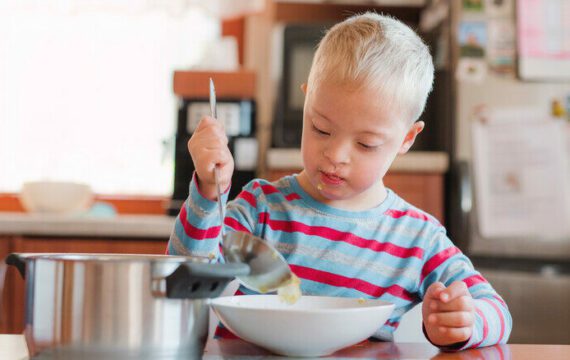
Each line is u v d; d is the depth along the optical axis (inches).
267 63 120.7
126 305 24.9
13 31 117.8
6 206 116.6
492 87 94.4
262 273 31.8
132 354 24.9
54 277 25.3
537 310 91.0
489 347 34.8
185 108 97.5
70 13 116.5
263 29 121.6
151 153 119.1
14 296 84.7
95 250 86.4
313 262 44.2
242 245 32.2
